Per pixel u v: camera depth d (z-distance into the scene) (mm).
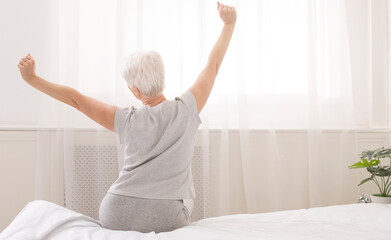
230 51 2881
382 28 3105
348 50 2963
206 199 2771
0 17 2760
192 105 1483
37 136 2684
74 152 2719
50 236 1265
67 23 2715
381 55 3102
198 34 2816
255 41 2953
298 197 2977
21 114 2801
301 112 3021
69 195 2652
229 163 2914
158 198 1391
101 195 2711
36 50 2766
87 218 1461
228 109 2904
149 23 2826
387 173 2361
